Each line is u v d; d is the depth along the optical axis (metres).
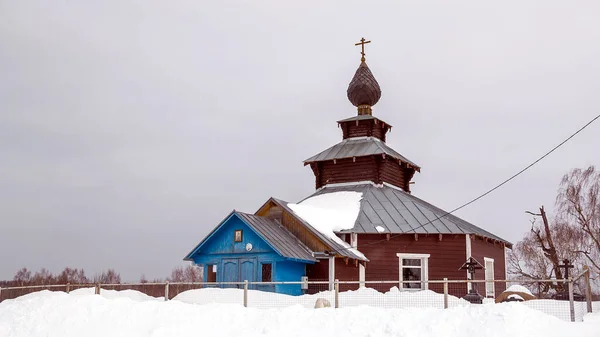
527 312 16.02
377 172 37.62
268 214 32.19
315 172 39.84
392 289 30.03
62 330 17.19
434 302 23.97
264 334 16.47
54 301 18.53
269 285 28.22
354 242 31.56
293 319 17.16
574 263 42.56
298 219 30.47
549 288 43.69
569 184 43.22
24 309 18.41
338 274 30.23
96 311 17.92
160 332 16.69
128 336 16.89
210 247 30.62
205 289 24.50
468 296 24.55
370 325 16.45
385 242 31.95
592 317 17.27
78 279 63.81
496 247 36.47
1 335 17.17
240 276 29.20
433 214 33.97
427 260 31.98
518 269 50.72
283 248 28.11
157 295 35.78
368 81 41.41
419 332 15.86
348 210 34.22
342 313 17.12
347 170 38.47
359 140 40.38
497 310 16.16
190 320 17.52
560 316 18.36
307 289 29.67
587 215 41.97
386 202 35.09
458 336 15.51
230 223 30.19
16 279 57.06
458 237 32.50
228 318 17.64
